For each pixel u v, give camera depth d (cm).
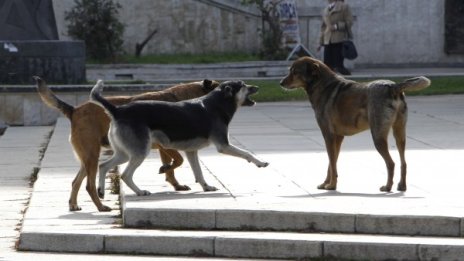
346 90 1132
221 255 943
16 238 1021
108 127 1114
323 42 2708
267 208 989
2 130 2061
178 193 1114
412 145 1542
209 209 988
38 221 1042
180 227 992
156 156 1443
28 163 1546
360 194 1091
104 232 975
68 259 938
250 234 959
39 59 2208
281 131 1800
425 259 905
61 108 1116
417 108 2167
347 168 1302
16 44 2197
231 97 1130
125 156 1083
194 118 1103
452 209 983
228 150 1117
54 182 1307
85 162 1104
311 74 1155
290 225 973
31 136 1917
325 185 1134
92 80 2697
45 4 2298
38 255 955
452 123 1872
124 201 1055
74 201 1114
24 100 2130
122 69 2805
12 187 1329
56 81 2220
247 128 1864
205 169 1303
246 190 1127
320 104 1149
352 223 963
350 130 1132
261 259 934
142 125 1075
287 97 2442
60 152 1605
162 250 955
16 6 2255
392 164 1107
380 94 1098
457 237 945
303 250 927
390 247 912
